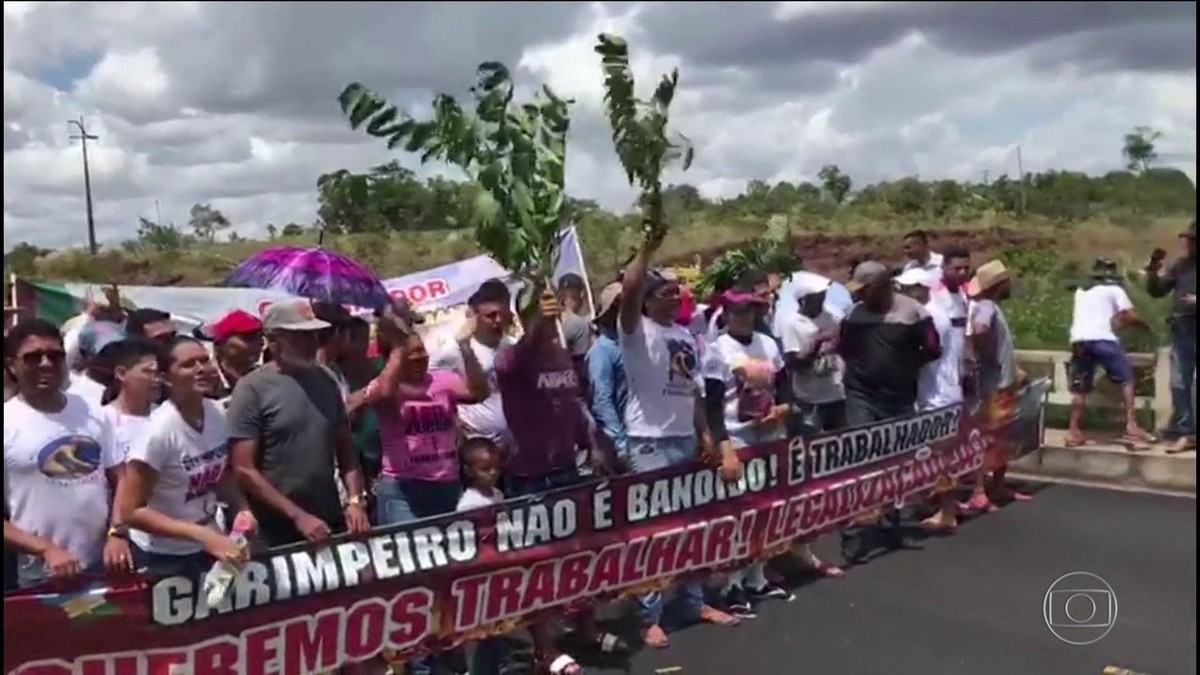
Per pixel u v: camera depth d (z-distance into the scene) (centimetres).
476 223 496
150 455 416
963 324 827
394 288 1044
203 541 418
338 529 479
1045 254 2373
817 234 2855
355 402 529
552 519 529
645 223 539
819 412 757
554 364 541
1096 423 1029
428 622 486
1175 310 925
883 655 563
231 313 542
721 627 605
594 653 569
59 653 394
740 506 618
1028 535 766
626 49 511
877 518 728
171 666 415
